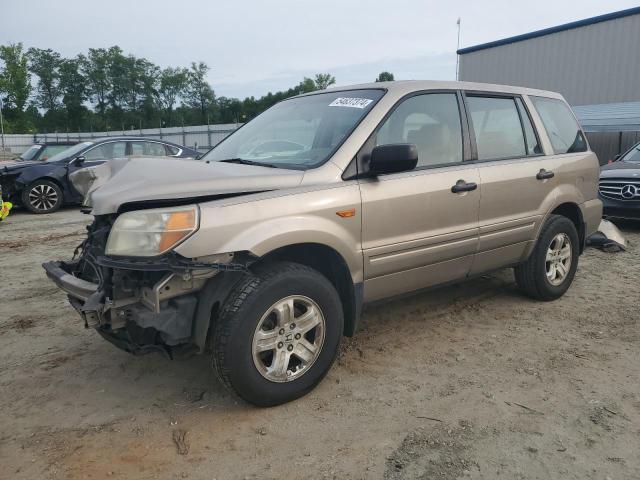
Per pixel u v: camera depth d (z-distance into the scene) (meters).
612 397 3.16
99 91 91.38
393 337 4.08
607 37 17.73
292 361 3.17
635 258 6.50
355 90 3.86
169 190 2.79
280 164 3.43
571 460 2.57
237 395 2.93
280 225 2.90
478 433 2.81
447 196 3.69
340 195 3.16
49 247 7.68
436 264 3.77
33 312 4.77
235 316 2.80
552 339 4.02
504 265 4.39
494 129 4.25
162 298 2.71
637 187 8.09
